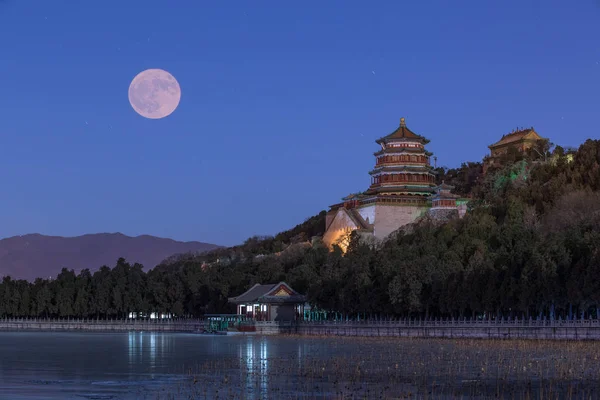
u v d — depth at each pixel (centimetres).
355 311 19138
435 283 16725
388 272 18175
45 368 10988
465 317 16675
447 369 9856
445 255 17750
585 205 19200
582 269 13788
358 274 18725
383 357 11638
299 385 8575
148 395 7988
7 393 8144
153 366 11156
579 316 15912
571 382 8562
